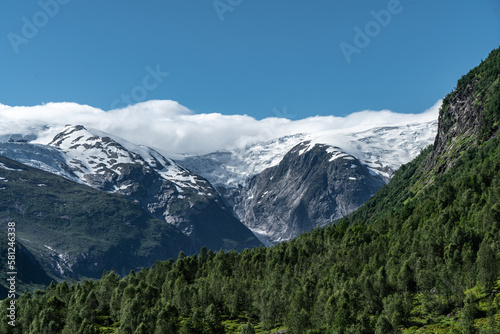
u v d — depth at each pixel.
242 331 195.50
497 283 188.25
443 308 188.62
